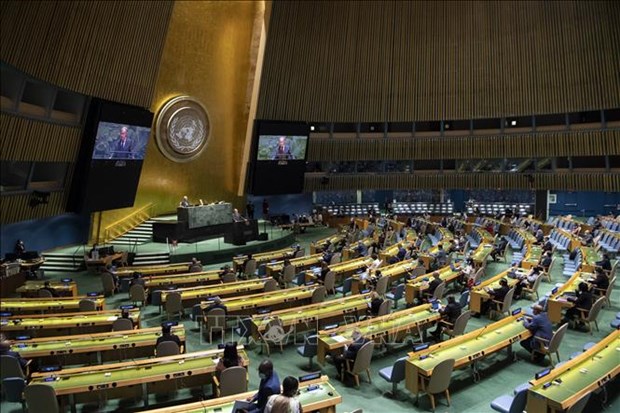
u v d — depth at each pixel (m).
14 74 15.36
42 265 19.28
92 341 9.24
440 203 32.22
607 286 12.73
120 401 8.24
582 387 6.54
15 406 8.22
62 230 21.25
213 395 8.25
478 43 28.14
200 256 20.50
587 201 28.06
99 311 11.66
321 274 15.32
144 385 7.65
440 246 17.25
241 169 29.22
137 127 21.44
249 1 27.27
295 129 28.91
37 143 17.06
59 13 15.67
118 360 9.43
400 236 24.14
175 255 20.03
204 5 25.17
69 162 19.31
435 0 28.78
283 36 28.89
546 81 26.34
